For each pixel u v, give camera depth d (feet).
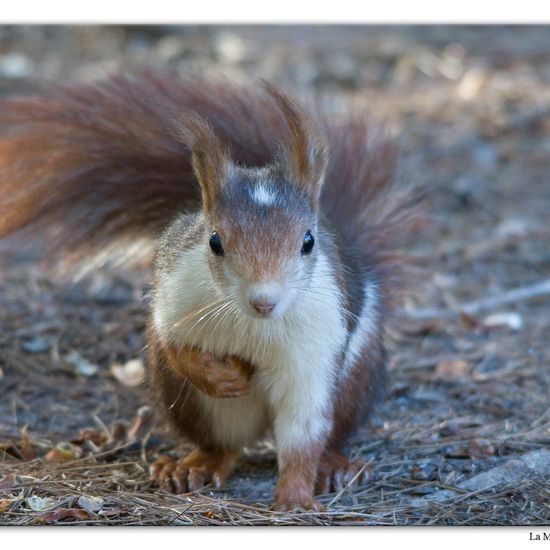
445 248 50.83
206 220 28.48
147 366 32.58
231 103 36.73
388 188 37.86
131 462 32.86
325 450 31.89
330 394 29.55
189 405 31.40
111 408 37.37
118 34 79.56
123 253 37.96
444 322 44.24
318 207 30.12
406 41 80.18
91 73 68.64
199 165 28.58
